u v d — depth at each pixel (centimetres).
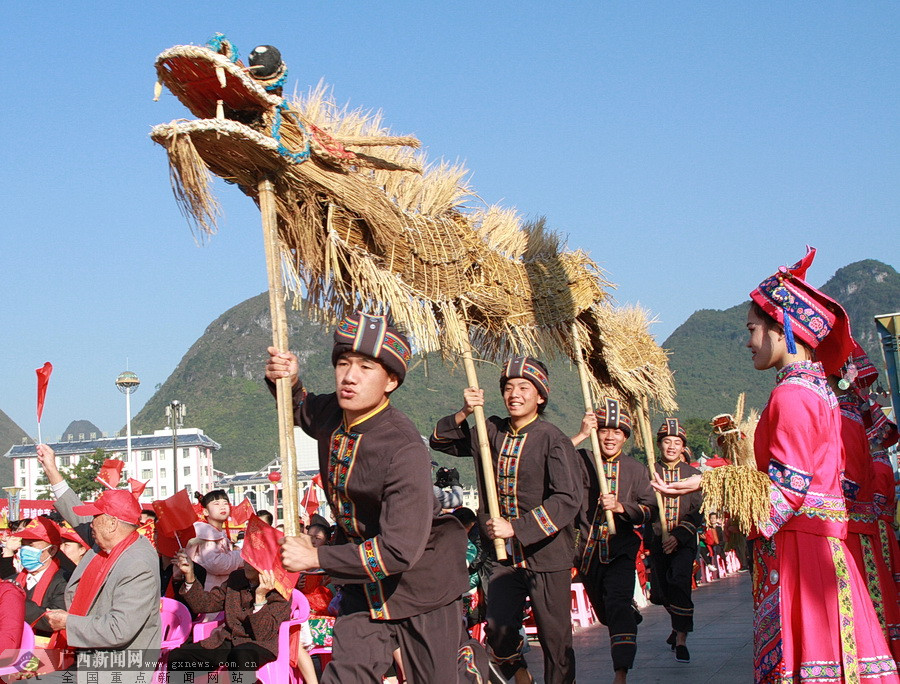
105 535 493
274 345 374
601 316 751
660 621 1021
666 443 863
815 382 395
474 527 768
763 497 379
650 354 935
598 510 698
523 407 589
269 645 550
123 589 479
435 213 553
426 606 383
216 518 736
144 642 484
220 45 371
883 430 490
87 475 4809
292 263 426
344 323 380
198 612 629
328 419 398
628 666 632
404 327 484
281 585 498
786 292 403
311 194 420
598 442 708
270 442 16050
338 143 418
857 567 402
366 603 390
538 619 568
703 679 670
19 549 727
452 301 553
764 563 394
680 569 770
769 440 395
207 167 379
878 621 393
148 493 7525
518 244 657
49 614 475
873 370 486
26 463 6969
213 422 17150
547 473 581
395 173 517
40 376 616
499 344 642
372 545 356
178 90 380
